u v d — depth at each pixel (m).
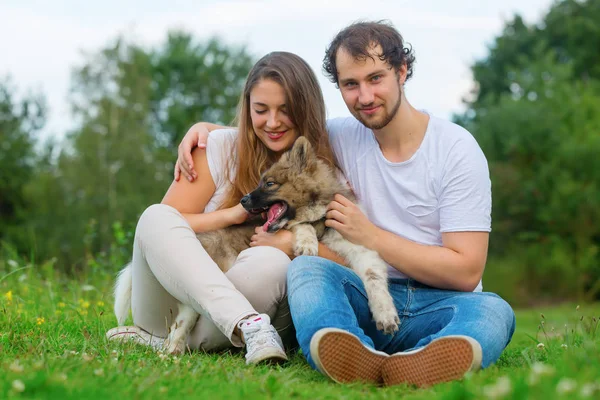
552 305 21.08
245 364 3.34
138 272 3.85
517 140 23.67
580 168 22.83
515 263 22.22
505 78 32.84
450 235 3.70
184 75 36.53
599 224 21.77
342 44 3.75
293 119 4.29
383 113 3.76
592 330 4.36
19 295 5.95
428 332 3.61
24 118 30.11
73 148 26.78
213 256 4.32
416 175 3.84
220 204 4.36
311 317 3.14
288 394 2.62
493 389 2.26
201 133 4.34
